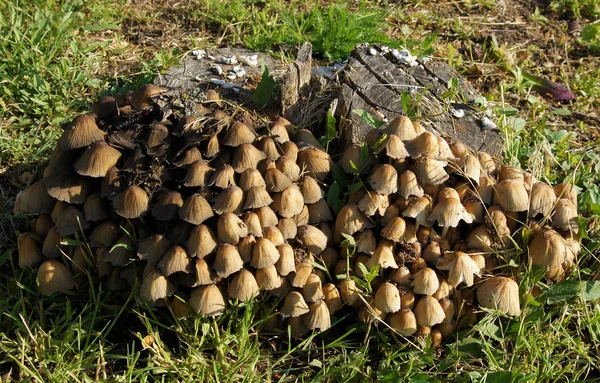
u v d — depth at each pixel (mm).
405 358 769
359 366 762
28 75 999
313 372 773
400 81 928
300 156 823
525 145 966
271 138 807
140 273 783
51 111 985
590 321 796
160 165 783
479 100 919
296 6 1170
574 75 1130
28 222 861
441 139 800
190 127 792
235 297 759
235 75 985
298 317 783
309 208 800
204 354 776
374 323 782
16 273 832
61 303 799
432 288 757
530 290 790
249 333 781
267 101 912
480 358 769
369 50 965
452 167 793
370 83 923
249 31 1136
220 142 795
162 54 1057
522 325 772
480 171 805
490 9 1240
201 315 762
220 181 766
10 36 1037
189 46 1109
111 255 774
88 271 792
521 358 775
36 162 938
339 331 799
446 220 765
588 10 1239
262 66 964
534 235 792
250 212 767
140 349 783
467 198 798
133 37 1125
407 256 776
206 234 750
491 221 785
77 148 799
